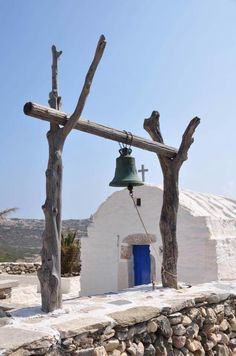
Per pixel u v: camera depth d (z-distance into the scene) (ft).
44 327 12.46
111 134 17.84
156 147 20.12
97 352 12.71
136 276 33.27
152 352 14.84
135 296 18.21
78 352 12.23
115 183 19.47
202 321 17.69
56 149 15.38
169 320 15.97
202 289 20.51
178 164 21.20
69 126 15.39
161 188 32.55
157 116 21.67
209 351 17.56
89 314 14.33
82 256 36.91
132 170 19.70
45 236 15.06
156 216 32.48
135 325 14.56
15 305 16.84
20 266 58.03
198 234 30.76
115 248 34.68
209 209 35.24
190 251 30.94
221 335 18.60
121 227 34.55
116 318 13.84
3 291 36.81
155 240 32.19
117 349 13.60
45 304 14.78
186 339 16.51
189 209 31.71
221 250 30.35
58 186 15.34
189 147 21.25
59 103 16.12
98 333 13.14
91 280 35.83
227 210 37.58
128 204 34.40
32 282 49.80
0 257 74.59
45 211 15.17
